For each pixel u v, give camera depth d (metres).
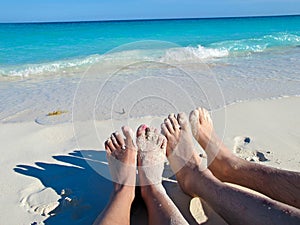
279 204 1.53
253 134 3.08
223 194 1.74
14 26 28.33
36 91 5.39
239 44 12.10
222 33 19.44
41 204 2.07
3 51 11.06
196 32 20.23
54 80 6.36
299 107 3.90
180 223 1.58
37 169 2.52
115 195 1.90
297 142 2.93
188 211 1.94
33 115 3.96
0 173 2.45
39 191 2.22
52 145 2.95
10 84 6.09
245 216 1.56
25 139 3.09
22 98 4.91
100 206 2.06
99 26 27.23
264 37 14.23
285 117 3.55
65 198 2.08
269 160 2.59
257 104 3.97
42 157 2.72
